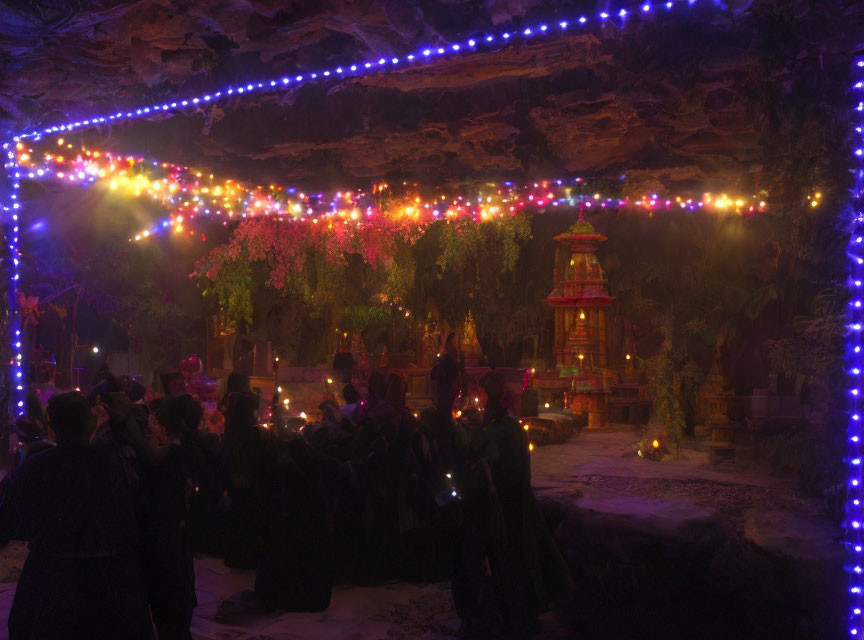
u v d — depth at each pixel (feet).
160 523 14.51
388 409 21.75
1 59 18.45
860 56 16.39
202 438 15.31
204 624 17.94
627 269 53.47
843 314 19.94
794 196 21.22
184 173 31.50
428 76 20.12
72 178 31.83
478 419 23.82
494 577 17.66
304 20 16.44
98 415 14.70
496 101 22.99
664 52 17.85
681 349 47.67
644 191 34.94
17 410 29.40
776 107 18.85
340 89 21.85
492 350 59.47
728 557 18.06
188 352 61.52
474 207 45.11
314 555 19.01
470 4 16.80
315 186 32.78
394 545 21.75
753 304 46.29
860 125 16.81
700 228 50.72
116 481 12.86
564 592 17.22
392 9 16.19
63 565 12.41
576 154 27.58
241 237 50.24
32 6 15.48
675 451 38.75
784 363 24.08
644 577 18.75
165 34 17.44
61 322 57.52
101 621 12.53
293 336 60.64
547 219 56.80
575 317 51.26
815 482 24.04
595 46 18.04
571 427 46.16
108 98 22.48
